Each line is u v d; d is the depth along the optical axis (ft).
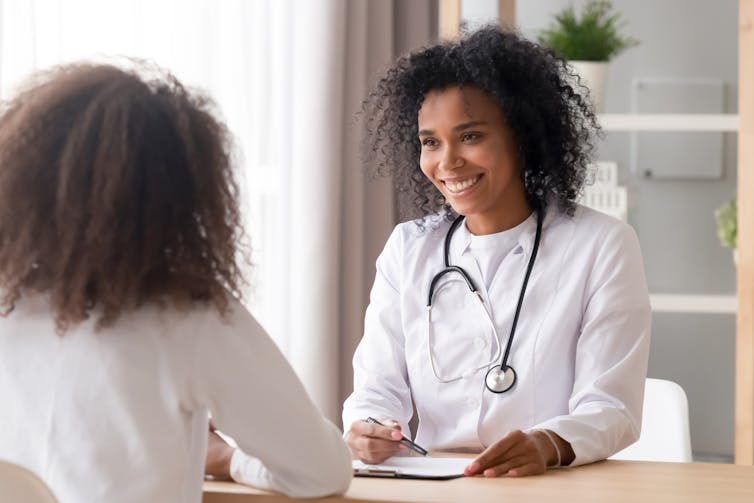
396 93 8.43
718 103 15.55
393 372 8.39
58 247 5.26
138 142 5.25
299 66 12.73
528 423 7.79
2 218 5.30
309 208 12.70
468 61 7.80
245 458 6.27
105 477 5.32
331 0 12.66
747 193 12.20
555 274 7.91
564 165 8.24
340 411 13.15
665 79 15.64
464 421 7.98
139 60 5.78
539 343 7.79
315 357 12.73
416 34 13.65
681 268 15.78
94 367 5.40
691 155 15.58
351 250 13.12
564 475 6.69
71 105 5.33
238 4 12.78
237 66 12.82
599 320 7.66
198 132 5.45
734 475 6.67
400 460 7.14
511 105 7.84
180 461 5.41
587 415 7.22
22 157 5.26
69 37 11.73
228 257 5.51
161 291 5.37
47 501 4.92
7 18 11.21
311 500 6.00
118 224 5.22
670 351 15.90
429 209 8.84
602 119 13.14
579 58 13.51
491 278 8.13
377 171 9.32
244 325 5.65
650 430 9.01
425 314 8.25
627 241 7.92
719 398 15.80
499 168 7.91
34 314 5.56
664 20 15.64
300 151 12.73
